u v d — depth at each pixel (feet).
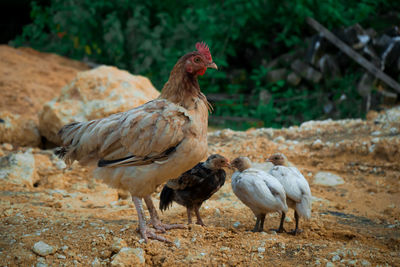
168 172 14.14
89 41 50.14
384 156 24.89
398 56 38.93
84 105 27.37
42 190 21.30
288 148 27.09
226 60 49.37
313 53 40.81
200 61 14.16
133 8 47.14
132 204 19.89
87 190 22.06
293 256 13.42
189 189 16.39
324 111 40.45
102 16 49.37
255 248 13.89
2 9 57.00
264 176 15.58
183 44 45.09
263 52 48.01
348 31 40.01
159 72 43.80
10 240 14.20
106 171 14.74
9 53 46.01
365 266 12.51
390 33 40.81
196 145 13.89
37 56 48.37
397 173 23.44
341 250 13.64
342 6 45.70
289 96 42.60
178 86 14.39
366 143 25.76
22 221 16.10
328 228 16.74
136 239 14.40
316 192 21.89
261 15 46.14
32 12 51.65
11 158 23.52
